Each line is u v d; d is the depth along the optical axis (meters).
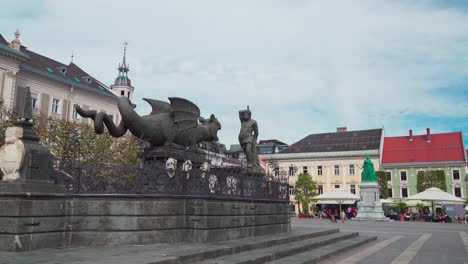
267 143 81.12
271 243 12.44
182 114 13.16
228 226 12.06
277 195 15.43
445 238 20.38
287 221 16.22
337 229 19.19
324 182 70.94
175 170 11.27
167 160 11.99
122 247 9.90
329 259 12.27
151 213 10.59
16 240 8.91
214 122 15.03
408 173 67.12
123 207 10.31
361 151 69.50
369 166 43.84
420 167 66.38
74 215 10.13
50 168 9.91
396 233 23.50
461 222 42.25
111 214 10.26
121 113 11.85
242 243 11.21
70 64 52.75
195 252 9.11
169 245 10.45
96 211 10.23
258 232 13.83
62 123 25.34
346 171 69.94
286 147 78.25
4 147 9.59
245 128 15.95
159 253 8.92
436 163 65.44
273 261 10.52
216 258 9.57
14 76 39.28
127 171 10.60
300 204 61.97
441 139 68.62
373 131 72.69
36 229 9.29
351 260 12.13
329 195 44.59
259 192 14.09
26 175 9.37
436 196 41.16
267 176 15.38
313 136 76.75
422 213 51.41
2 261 7.62
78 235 10.12
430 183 64.00
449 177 64.50
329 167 71.12
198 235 11.05
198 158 13.70
